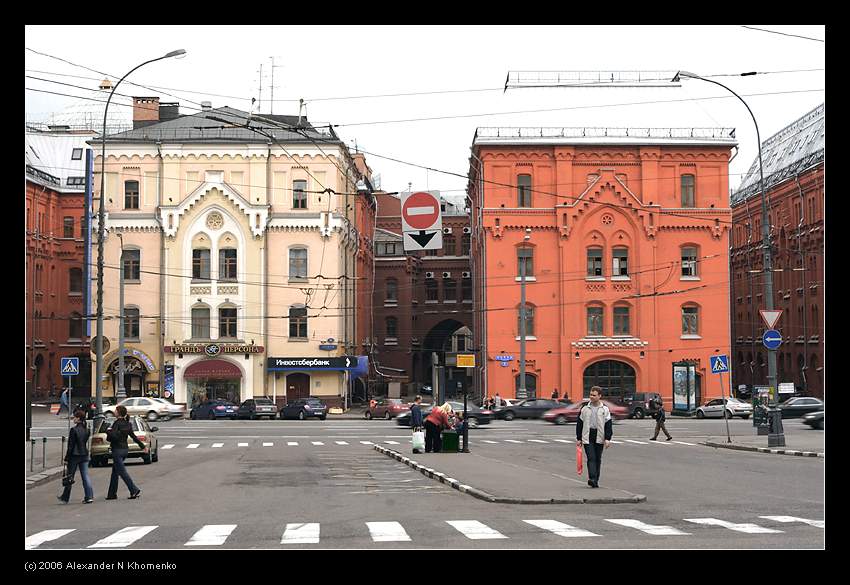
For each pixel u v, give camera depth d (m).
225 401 66.06
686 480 23.27
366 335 89.44
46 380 79.81
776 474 24.97
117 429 20.34
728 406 64.69
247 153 70.81
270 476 25.95
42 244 79.12
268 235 70.81
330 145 71.12
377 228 102.88
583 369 68.25
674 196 69.12
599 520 15.52
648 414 64.50
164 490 22.09
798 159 79.62
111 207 70.56
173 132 72.19
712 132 69.50
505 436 47.81
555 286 68.56
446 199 106.00
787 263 77.50
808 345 72.69
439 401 37.00
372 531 14.20
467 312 98.38
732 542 12.95
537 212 68.62
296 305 70.44
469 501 18.91
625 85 69.75
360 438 47.09
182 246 70.31
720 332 68.94
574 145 68.62
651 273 68.62
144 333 70.00
